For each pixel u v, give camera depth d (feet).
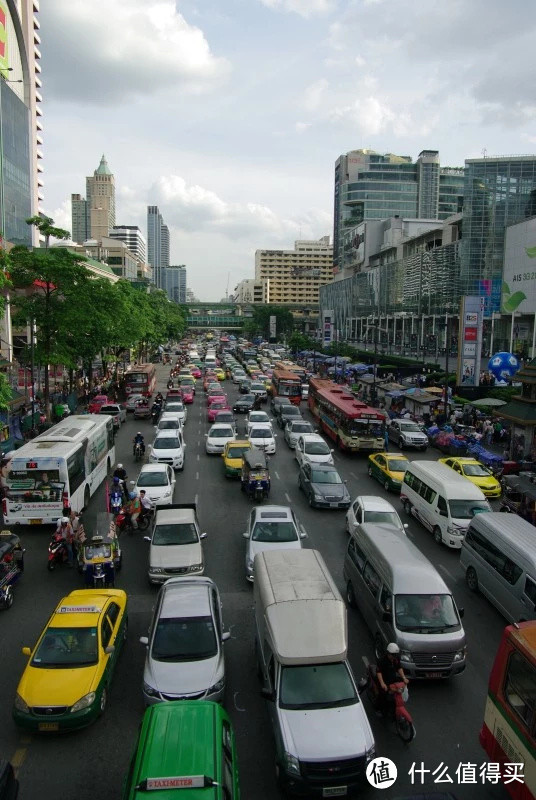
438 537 70.69
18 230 271.08
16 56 308.40
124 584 58.54
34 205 324.39
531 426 105.29
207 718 28.66
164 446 103.96
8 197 256.73
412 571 45.98
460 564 64.90
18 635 48.37
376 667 39.58
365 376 212.64
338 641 36.60
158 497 78.95
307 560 45.60
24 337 226.17
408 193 624.18
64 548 62.34
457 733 37.17
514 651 31.60
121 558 62.95
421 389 161.58
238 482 95.30
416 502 77.61
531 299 228.43
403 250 434.30
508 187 302.66
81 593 46.44
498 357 168.45
